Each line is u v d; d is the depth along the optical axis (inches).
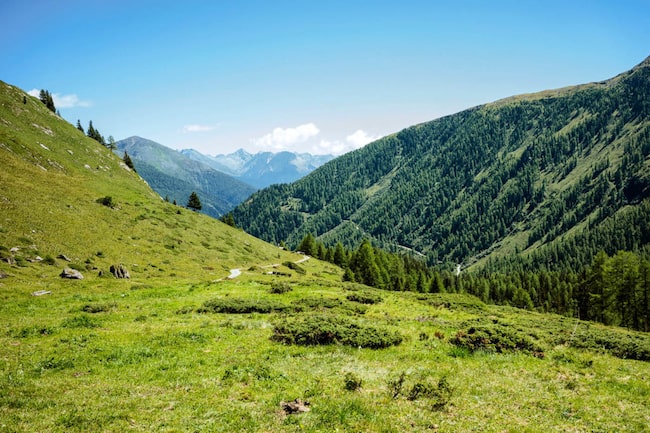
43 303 1238.9
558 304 4640.8
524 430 461.4
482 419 491.5
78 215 2800.2
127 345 765.3
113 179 4308.6
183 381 575.5
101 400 491.2
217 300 1286.9
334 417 464.8
